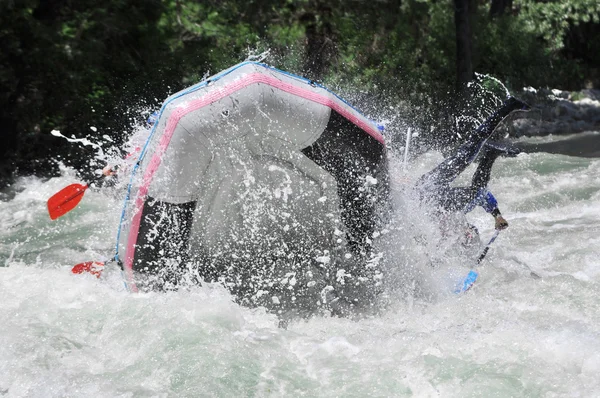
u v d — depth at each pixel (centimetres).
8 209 2280
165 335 1138
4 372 1049
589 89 5206
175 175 1162
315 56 3791
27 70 3180
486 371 1021
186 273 1249
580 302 1291
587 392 959
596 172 2473
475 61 4538
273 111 1152
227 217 1208
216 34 3547
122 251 1241
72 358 1097
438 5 4669
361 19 4112
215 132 1145
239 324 1198
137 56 3444
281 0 3888
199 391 996
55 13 3309
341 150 1212
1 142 3088
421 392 988
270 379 1028
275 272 1273
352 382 1016
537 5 5356
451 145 3341
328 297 1292
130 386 1014
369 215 1261
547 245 1670
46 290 1331
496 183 2339
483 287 1401
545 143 3647
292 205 1222
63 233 1953
